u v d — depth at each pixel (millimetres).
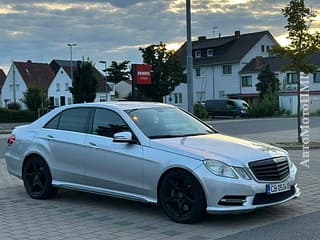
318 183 9586
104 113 7941
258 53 71250
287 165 6992
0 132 33406
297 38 17453
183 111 8445
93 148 7715
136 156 7148
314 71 18031
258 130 26953
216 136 7555
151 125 7547
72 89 63750
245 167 6473
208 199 6457
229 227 6516
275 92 54406
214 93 71938
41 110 57500
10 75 89500
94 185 7770
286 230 6297
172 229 6504
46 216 7422
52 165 8344
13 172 9070
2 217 7398
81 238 6219
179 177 6727
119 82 110375
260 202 6516
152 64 52812
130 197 7293
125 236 6254
